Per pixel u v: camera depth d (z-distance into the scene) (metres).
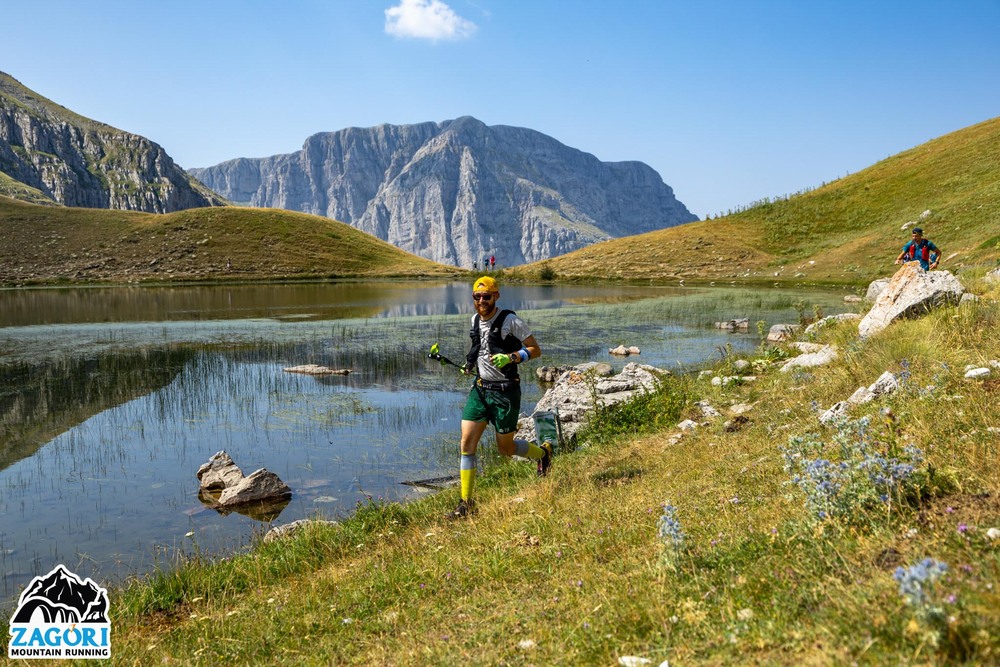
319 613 4.77
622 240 86.56
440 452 10.76
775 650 2.73
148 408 14.47
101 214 110.38
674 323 28.81
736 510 4.89
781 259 60.62
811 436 5.83
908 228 52.12
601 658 3.15
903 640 2.45
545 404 12.32
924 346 8.34
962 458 4.28
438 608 4.43
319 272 98.69
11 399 15.52
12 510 8.47
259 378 17.97
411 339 25.98
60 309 43.78
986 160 60.69
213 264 96.12
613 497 6.21
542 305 41.66
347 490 9.09
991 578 2.67
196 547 6.81
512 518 6.13
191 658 4.30
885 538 3.48
